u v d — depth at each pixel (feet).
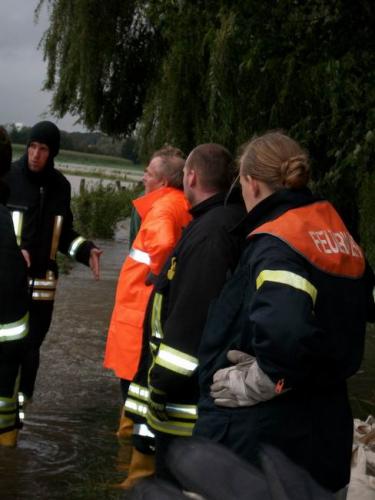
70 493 15.69
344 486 9.36
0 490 15.69
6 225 11.48
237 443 9.07
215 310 9.52
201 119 36.65
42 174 20.08
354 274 9.30
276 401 8.96
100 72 46.91
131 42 46.96
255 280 8.98
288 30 17.85
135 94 47.88
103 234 62.75
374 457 13.84
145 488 2.73
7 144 12.28
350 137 18.54
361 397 22.24
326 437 9.04
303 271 8.77
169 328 12.23
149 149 39.17
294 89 28.17
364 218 27.25
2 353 11.32
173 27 23.71
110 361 17.84
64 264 44.45
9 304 11.27
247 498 2.77
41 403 21.35
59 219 20.35
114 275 43.93
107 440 18.84
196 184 12.95
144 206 16.90
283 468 2.89
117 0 46.34
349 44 17.63
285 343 8.35
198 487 2.81
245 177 9.87
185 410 12.71
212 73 28.63
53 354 26.23
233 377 9.08
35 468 16.89
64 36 47.26
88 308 33.96
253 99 30.07
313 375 8.86
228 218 12.35
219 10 19.71
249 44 18.53
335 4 17.43
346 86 18.17
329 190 24.48
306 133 21.22
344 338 9.06
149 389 12.62
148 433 15.67
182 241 12.61
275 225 9.09
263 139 9.87
